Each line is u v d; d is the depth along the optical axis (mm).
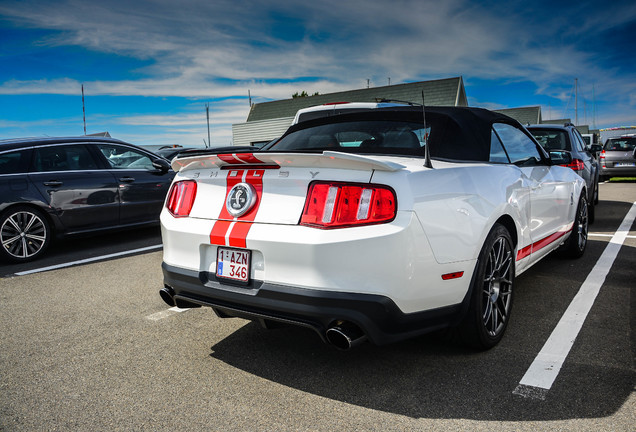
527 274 4199
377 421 2010
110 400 2252
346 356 2654
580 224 4699
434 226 2207
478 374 2393
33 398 2285
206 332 3072
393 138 2805
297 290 2141
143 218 6320
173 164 2688
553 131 6871
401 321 2188
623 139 14836
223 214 2432
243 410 2131
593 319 3084
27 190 5293
